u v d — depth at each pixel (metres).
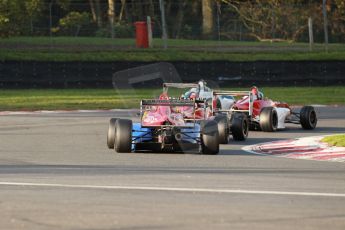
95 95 112.94
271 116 72.50
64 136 67.94
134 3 170.75
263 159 52.06
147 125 53.97
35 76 117.62
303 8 160.12
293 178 42.19
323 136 66.62
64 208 31.45
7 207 31.58
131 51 133.00
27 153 55.19
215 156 53.50
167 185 38.53
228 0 162.00
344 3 157.88
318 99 110.81
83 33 156.00
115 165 47.72
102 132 71.81
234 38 163.12
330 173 44.72
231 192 36.41
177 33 165.88
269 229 27.52
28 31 144.50
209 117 62.62
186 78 120.56
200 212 30.77
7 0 130.50
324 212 31.31
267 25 160.25
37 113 92.56
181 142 55.25
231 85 121.75
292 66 122.94
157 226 27.81
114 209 31.31
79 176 42.06
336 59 129.25
